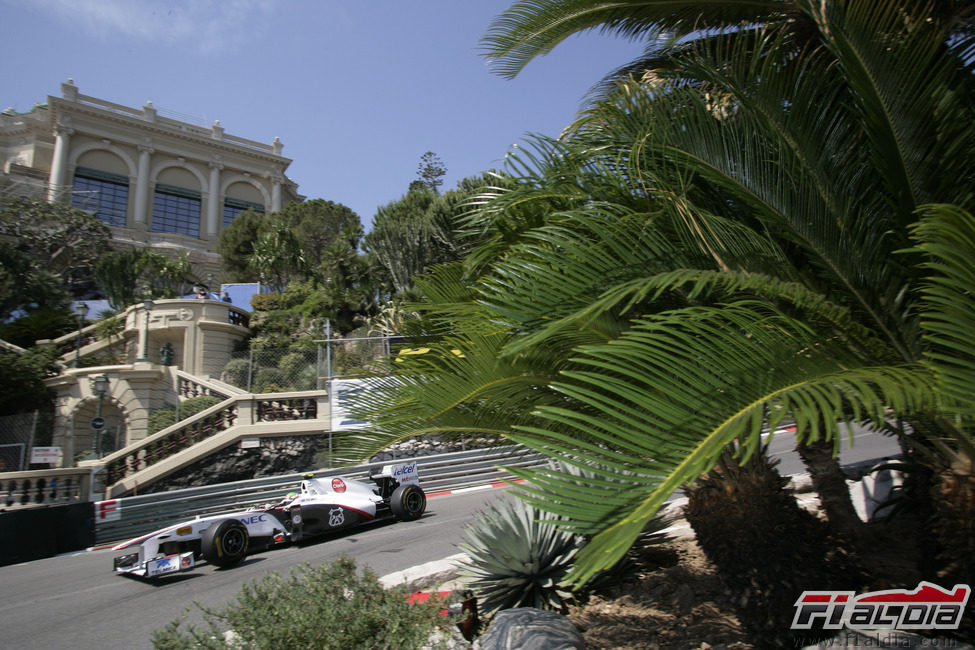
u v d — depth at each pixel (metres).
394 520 11.21
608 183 3.59
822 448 4.82
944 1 3.94
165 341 24.95
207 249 60.91
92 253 42.50
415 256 28.92
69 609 6.70
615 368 2.03
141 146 60.41
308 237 48.47
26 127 60.12
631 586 4.88
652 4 5.17
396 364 3.81
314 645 2.88
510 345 2.46
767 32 5.04
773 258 3.22
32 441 15.62
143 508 12.48
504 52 5.40
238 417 16.03
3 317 29.59
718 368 2.11
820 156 3.35
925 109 3.10
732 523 3.37
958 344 2.12
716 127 3.43
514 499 5.22
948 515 2.83
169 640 3.04
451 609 4.18
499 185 4.03
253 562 8.57
